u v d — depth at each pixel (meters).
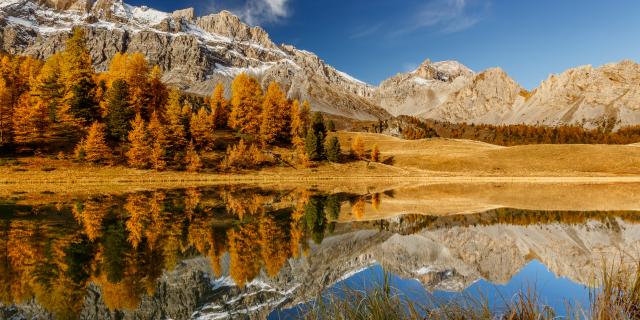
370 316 7.76
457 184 72.31
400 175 87.88
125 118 72.31
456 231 27.72
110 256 17.89
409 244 23.58
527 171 92.56
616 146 103.38
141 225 25.08
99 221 26.00
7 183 53.28
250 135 92.19
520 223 30.34
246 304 12.46
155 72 83.12
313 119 107.31
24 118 61.78
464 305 8.68
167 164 71.88
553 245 22.41
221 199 41.25
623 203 42.47
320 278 15.17
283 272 16.31
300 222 28.70
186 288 14.23
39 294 13.32
